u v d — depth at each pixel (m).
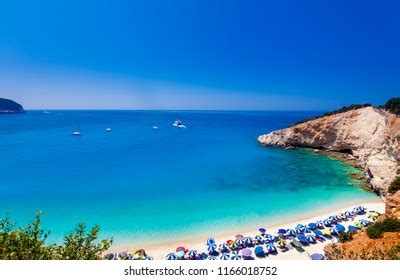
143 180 55.06
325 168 63.75
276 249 28.72
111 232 33.44
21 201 43.59
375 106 76.19
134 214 38.56
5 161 73.75
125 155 82.62
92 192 47.66
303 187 49.94
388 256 14.37
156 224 35.50
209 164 69.12
